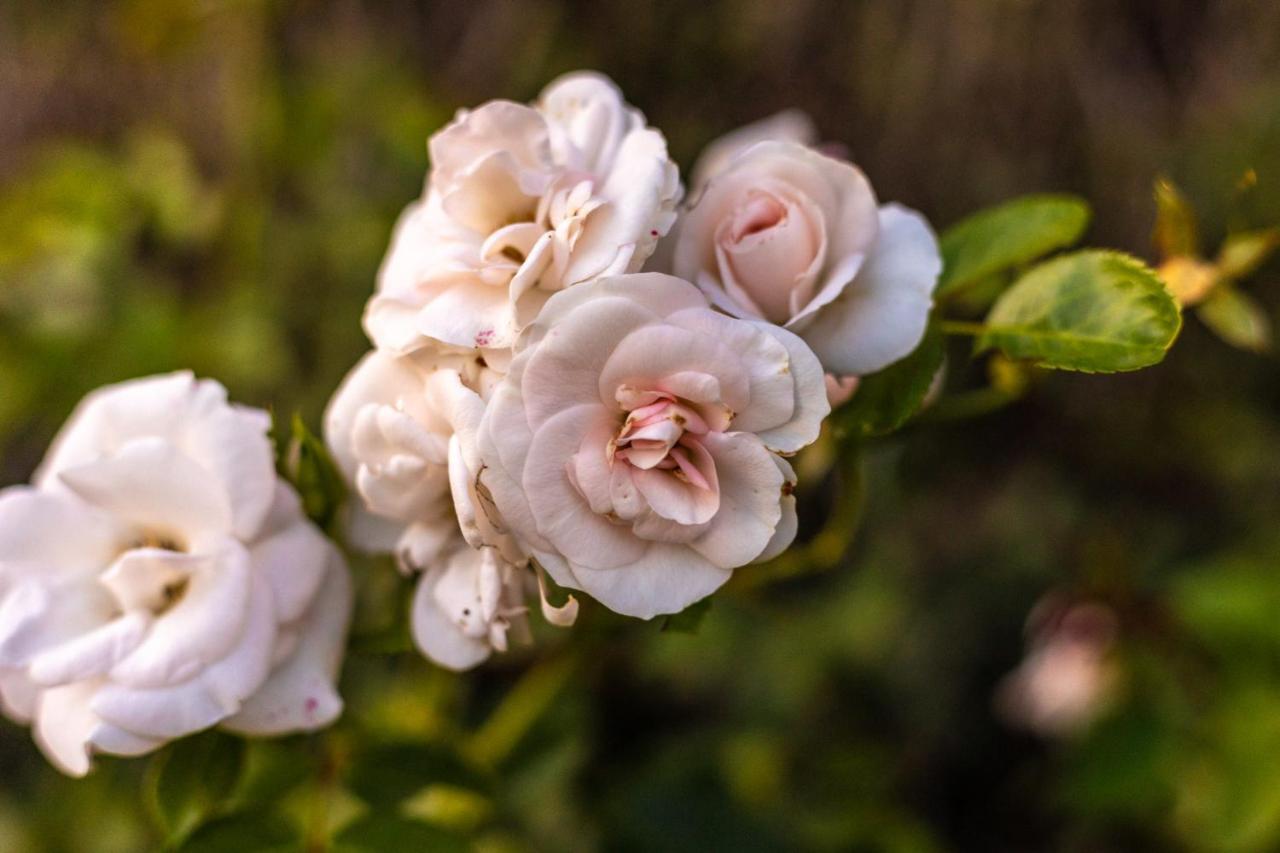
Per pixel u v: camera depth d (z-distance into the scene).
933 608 0.99
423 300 0.46
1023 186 1.03
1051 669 0.80
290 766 0.53
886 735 0.91
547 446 0.43
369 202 0.85
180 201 0.81
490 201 0.46
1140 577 0.98
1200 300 0.52
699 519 0.44
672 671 0.85
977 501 1.06
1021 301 0.50
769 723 0.82
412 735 0.55
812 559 0.54
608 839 0.71
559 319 0.43
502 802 0.60
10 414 0.77
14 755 0.87
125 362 0.76
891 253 0.48
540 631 0.59
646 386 0.44
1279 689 0.73
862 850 0.75
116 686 0.46
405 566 0.48
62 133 1.07
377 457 0.46
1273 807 0.70
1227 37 1.01
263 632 0.47
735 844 0.72
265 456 0.48
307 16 0.98
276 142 0.83
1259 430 1.04
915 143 1.04
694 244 0.47
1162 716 0.77
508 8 1.03
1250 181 0.51
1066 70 1.02
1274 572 0.75
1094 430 1.08
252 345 0.80
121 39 0.97
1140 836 0.92
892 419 0.49
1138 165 1.02
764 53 1.04
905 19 1.03
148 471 0.47
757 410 0.44
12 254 0.76
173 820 0.49
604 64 1.05
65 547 0.48
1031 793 0.97
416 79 0.98
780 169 0.47
